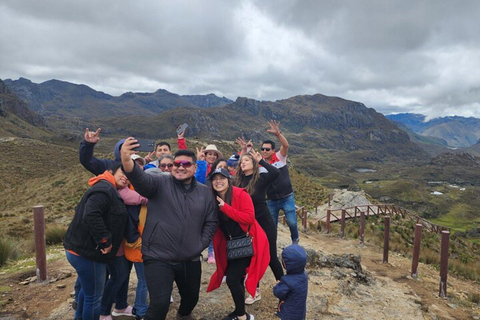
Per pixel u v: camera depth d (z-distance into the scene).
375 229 15.80
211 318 4.31
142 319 3.94
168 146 5.26
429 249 14.05
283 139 6.39
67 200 26.58
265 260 4.16
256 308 4.71
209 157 5.51
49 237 9.38
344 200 25.30
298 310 3.76
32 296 4.91
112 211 3.40
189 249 3.47
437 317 5.50
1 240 7.25
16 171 60.94
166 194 3.48
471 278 9.59
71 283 5.44
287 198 6.67
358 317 4.88
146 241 3.45
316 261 7.00
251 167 4.58
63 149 90.44
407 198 177.12
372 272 7.92
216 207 3.82
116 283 3.82
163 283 3.32
